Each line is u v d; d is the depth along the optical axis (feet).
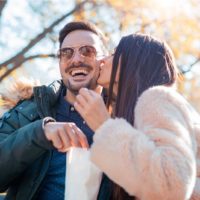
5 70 31.50
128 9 32.04
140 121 6.66
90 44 10.19
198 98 29.81
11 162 7.93
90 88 10.11
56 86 9.68
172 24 32.04
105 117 6.83
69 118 9.39
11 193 8.61
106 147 6.32
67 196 7.62
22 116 9.18
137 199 7.36
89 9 33.63
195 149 6.72
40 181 8.39
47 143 7.58
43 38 33.04
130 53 7.60
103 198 7.82
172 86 7.58
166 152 6.11
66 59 10.11
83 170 7.60
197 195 7.09
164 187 6.00
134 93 7.40
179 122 6.47
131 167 6.16
